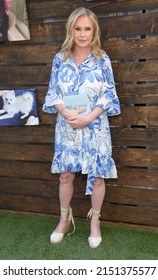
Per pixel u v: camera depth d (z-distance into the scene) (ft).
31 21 6.97
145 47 6.47
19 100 7.45
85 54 6.17
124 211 7.61
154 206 7.36
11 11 6.82
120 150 7.22
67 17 6.75
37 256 6.60
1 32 7.01
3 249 6.84
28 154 7.92
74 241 7.07
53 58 7.06
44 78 7.25
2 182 8.37
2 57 7.39
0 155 8.16
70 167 6.39
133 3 6.33
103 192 6.81
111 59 6.72
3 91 7.48
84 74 6.05
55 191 7.98
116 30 6.52
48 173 7.91
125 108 6.93
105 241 7.02
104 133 6.33
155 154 7.02
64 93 6.16
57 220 7.97
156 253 6.58
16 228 7.66
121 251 6.68
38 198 8.19
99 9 6.53
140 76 6.66
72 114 6.04
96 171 6.37
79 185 7.73
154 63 6.51
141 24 6.36
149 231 7.35
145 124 6.89
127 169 7.31
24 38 6.98
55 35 6.91
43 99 7.38
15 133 7.86
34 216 8.19
